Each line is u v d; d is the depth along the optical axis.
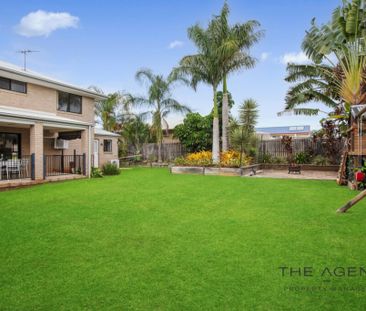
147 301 2.65
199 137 21.44
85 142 14.20
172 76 18.45
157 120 21.95
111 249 3.97
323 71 15.02
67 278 3.10
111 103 23.53
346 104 12.20
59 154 15.41
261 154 18.83
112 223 5.30
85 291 2.83
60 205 6.96
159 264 3.45
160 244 4.15
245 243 4.15
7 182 10.07
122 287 2.90
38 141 11.57
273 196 8.02
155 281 3.02
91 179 13.07
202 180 12.08
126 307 2.56
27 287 2.91
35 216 5.87
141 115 23.03
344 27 11.24
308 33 13.24
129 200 7.55
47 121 12.01
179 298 2.70
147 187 10.00
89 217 5.76
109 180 12.52
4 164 11.14
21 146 13.36
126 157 23.47
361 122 9.28
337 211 6.00
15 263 3.51
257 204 6.93
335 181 11.60
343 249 3.89
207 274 3.17
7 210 6.43
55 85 14.24
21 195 8.49
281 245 4.06
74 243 4.22
